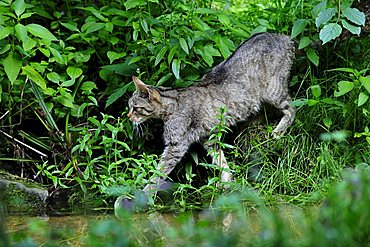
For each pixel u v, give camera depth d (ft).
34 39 19.84
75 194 18.90
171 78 20.36
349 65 20.47
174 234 13.71
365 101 17.94
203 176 19.92
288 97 19.83
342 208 10.66
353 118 19.26
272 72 19.65
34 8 23.21
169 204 18.13
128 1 19.83
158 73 19.83
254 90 19.66
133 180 18.13
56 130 20.25
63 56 20.51
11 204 18.24
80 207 18.47
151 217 16.92
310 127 19.53
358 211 10.53
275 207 16.99
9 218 17.34
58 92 20.54
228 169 18.08
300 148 19.11
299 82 20.75
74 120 21.59
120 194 17.70
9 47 19.08
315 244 9.95
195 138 19.39
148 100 18.80
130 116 19.06
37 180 20.13
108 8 22.36
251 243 11.40
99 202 18.44
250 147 19.79
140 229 15.48
